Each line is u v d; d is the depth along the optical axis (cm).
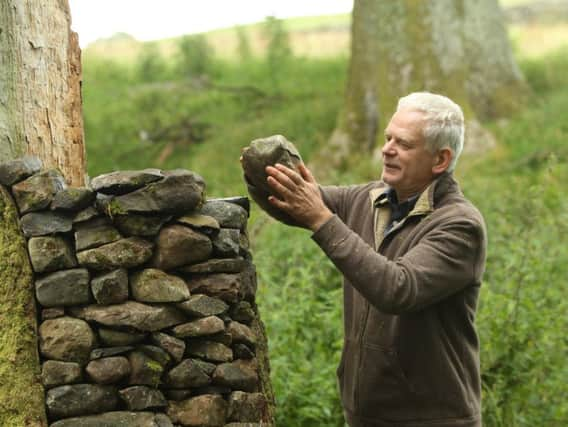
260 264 676
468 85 1544
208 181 1338
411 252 361
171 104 1786
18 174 350
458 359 378
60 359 343
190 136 1683
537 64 1808
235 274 362
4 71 375
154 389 348
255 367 369
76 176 397
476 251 368
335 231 353
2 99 374
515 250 626
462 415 375
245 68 2020
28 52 381
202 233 355
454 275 361
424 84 1493
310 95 1817
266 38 2067
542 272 632
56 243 346
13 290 345
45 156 385
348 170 1399
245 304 372
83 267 348
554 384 543
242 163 365
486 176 1226
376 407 380
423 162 375
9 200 350
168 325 349
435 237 363
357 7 1538
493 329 540
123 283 346
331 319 570
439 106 374
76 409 342
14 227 349
